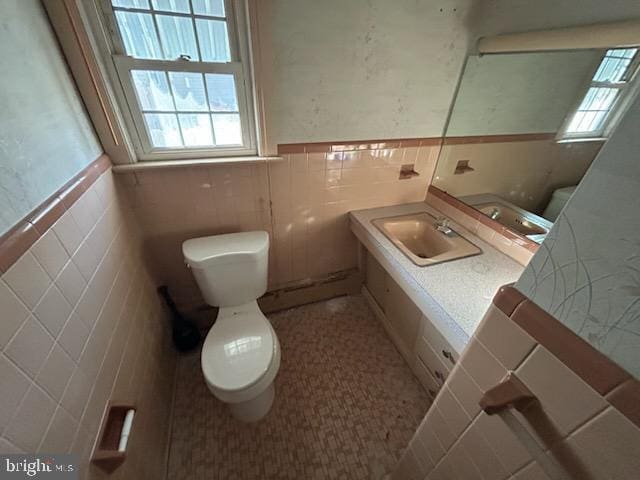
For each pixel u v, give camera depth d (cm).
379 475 112
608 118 84
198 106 118
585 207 35
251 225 152
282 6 102
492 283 108
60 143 79
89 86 95
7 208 54
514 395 46
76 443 63
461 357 61
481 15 125
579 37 88
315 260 182
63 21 83
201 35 104
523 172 115
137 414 97
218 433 124
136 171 118
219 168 130
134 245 122
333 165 147
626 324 33
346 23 112
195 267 124
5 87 60
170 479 110
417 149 157
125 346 97
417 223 157
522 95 111
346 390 144
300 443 122
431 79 136
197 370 150
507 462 55
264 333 124
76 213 79
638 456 34
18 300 53
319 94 125
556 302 41
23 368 52
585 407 38
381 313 182
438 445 75
